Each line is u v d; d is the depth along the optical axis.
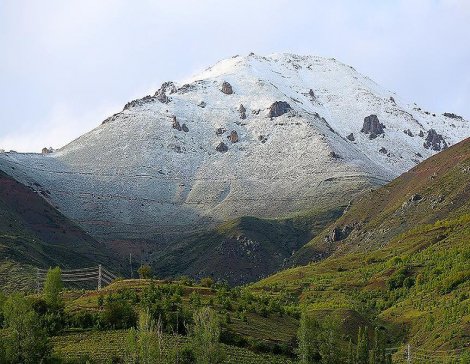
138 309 156.12
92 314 152.12
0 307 142.25
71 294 188.62
